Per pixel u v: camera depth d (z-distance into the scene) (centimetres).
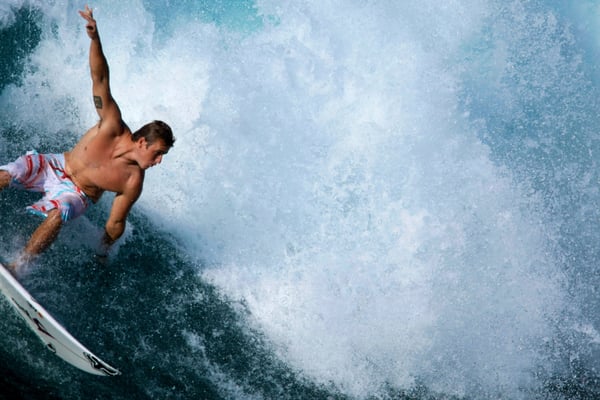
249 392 468
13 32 587
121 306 475
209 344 482
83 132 575
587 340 545
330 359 505
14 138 544
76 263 471
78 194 435
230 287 523
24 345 428
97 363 385
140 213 539
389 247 552
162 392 446
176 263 521
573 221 573
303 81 592
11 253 443
